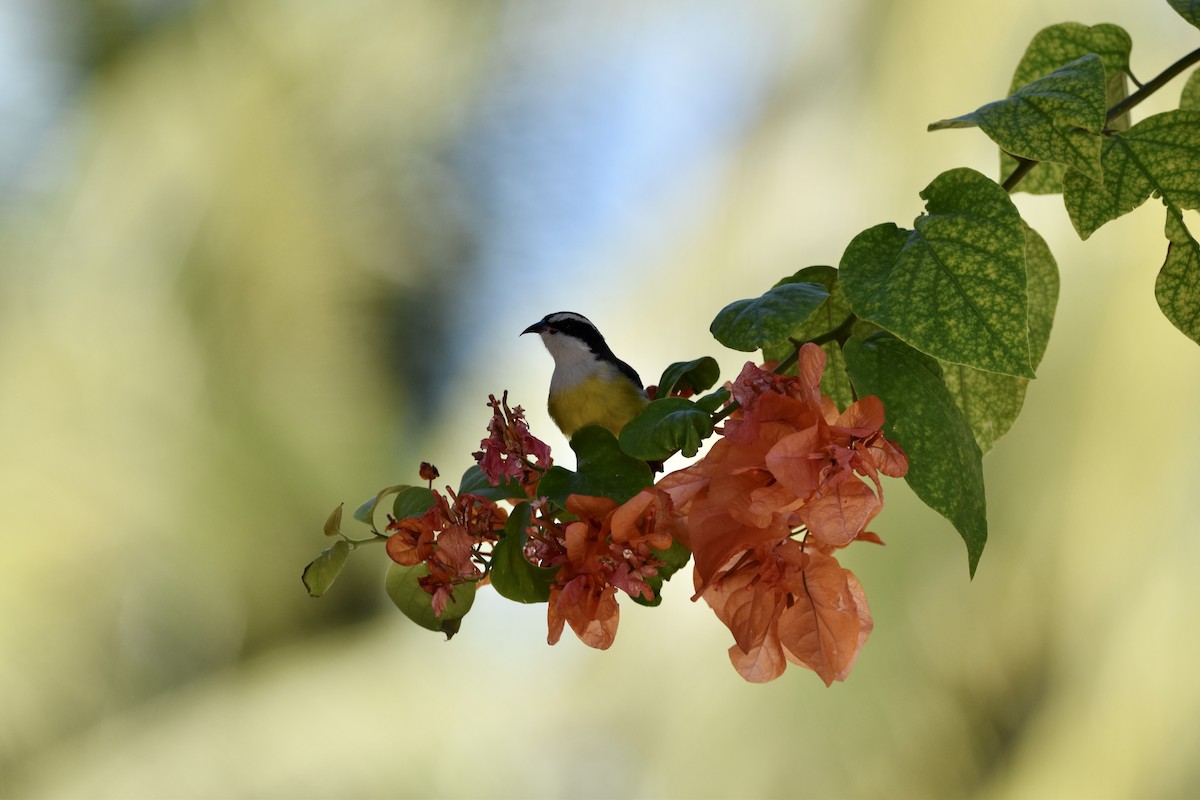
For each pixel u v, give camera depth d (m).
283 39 14.52
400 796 12.75
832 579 5.89
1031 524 10.09
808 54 11.44
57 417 13.79
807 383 5.87
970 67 10.51
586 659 11.91
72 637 13.97
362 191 14.41
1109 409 9.87
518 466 5.89
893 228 5.88
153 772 13.63
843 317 5.97
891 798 10.05
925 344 5.85
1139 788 9.62
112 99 14.38
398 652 13.97
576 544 5.88
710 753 10.61
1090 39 6.06
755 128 11.62
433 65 14.47
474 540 5.91
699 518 5.86
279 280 14.18
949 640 10.16
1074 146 5.89
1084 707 9.88
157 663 14.27
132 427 13.97
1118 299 9.87
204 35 14.57
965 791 10.09
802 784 10.23
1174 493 9.73
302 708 13.76
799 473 5.85
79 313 13.97
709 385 5.95
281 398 14.22
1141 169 5.94
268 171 14.16
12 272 13.98
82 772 13.72
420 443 14.71
